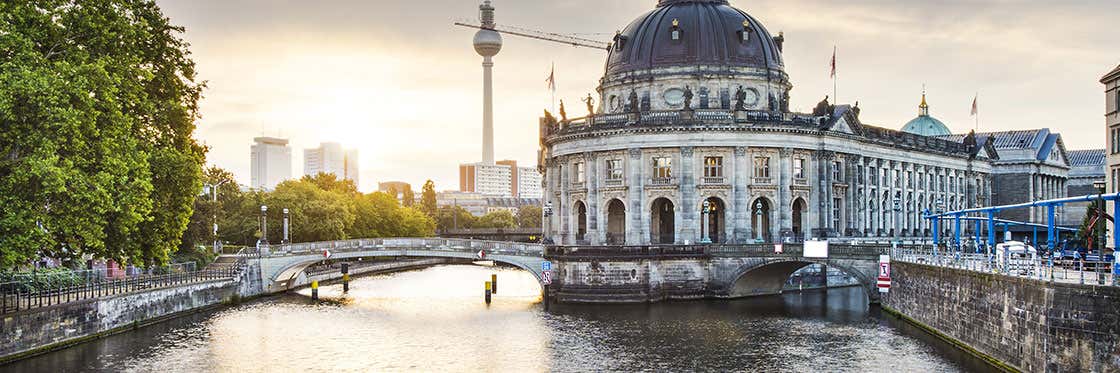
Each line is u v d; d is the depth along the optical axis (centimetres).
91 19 5922
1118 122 8131
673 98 12256
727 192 11325
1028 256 6419
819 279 11900
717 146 11300
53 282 7206
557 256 10112
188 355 6781
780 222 11462
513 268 16200
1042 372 5459
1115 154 8188
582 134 11844
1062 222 17362
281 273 10794
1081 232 8662
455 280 13275
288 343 7406
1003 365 6022
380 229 17288
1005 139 17325
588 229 11856
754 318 8744
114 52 6184
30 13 5675
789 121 11600
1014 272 6250
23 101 5372
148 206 6050
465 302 10112
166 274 8919
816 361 6644
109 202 5638
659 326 8269
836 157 12088
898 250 9175
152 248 6644
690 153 11325
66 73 5500
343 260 14438
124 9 6338
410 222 18350
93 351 6744
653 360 6762
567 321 8575
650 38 12469
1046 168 16850
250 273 10381
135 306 7800
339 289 11744
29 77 5253
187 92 7119
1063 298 5306
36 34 5694
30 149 5497
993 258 6925
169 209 6694
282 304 9875
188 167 6588
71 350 6719
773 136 11438
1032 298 5591
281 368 6475
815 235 11731
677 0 12825
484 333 7919
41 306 6506
